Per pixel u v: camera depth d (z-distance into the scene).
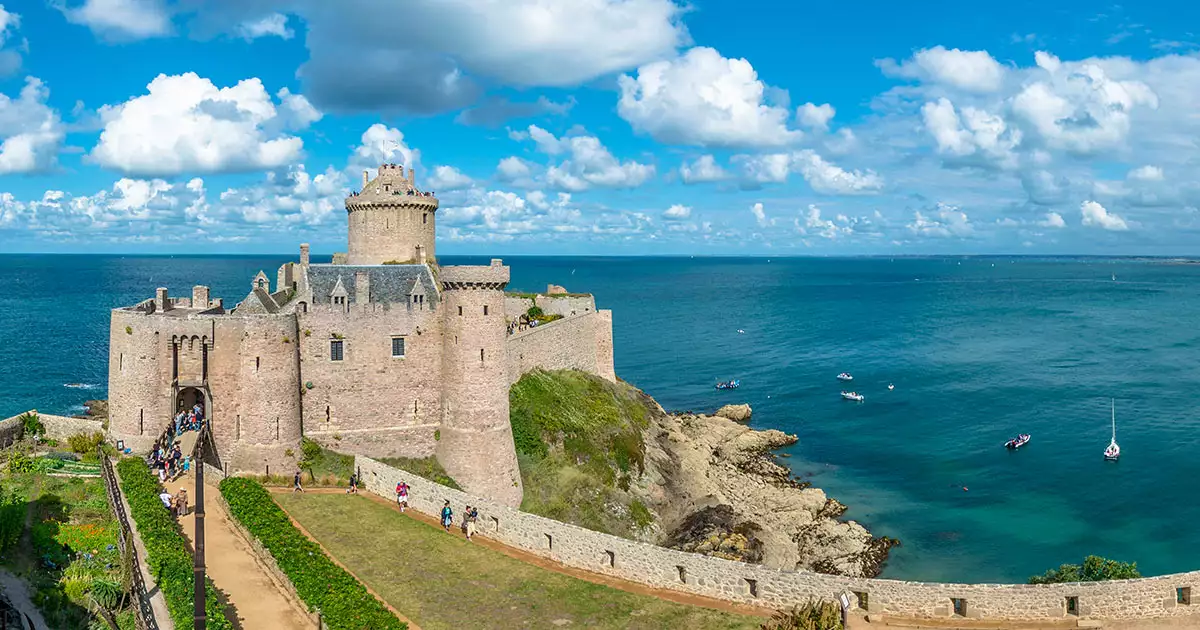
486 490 72.00
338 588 44.34
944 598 42.28
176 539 47.00
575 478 80.62
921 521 87.25
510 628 43.50
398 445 73.75
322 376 71.38
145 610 38.44
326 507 61.06
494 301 72.56
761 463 106.88
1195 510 88.62
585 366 109.75
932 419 129.38
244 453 66.31
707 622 44.16
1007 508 90.44
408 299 73.94
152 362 64.81
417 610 45.31
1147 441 113.88
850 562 76.31
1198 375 158.75
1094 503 91.38
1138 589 41.31
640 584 49.66
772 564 74.62
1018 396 143.88
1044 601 41.62
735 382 158.88
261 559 49.00
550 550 53.69
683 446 102.75
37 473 57.53
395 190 93.94
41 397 126.94
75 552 45.34
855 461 108.50
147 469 59.09
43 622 38.12
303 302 70.44
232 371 66.19
